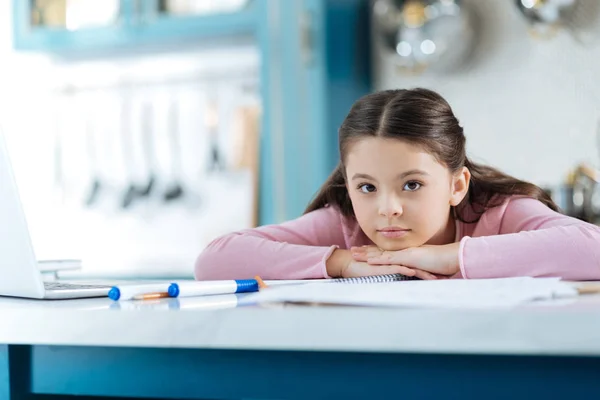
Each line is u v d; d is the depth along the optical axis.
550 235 0.97
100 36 2.90
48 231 3.22
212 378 0.55
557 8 2.52
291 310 0.51
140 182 3.15
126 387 0.58
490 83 2.68
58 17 2.97
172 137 3.12
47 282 1.08
